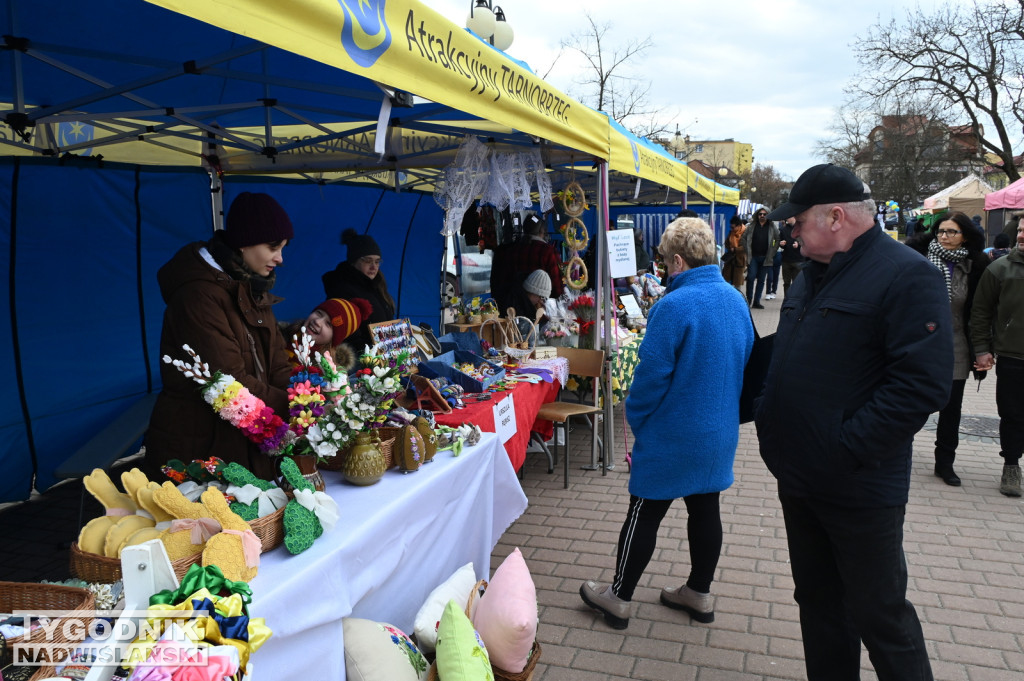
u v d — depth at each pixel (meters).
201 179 5.45
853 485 2.06
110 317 4.89
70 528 4.33
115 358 4.95
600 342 5.54
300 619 1.73
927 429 6.49
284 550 1.91
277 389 2.36
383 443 2.57
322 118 4.79
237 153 5.45
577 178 7.89
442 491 2.64
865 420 1.99
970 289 4.82
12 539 4.17
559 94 3.52
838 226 2.08
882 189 33.47
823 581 2.38
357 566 2.05
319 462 2.58
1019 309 4.55
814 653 2.45
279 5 1.50
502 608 2.21
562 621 3.27
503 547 4.10
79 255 4.64
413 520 2.42
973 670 2.85
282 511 1.92
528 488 5.11
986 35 24.39
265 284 2.39
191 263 2.26
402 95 2.09
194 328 2.19
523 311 6.06
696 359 2.84
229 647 1.28
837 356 2.07
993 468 5.43
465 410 3.59
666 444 2.93
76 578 1.67
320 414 2.26
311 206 6.54
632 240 5.83
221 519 1.72
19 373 4.36
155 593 1.41
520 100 2.94
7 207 4.17
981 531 4.26
